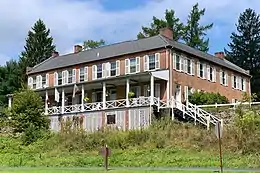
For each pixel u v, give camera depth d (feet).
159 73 137.39
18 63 248.52
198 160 86.74
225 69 175.11
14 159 104.12
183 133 105.81
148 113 126.72
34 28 255.09
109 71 156.46
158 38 153.48
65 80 171.42
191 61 152.25
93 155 102.42
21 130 136.05
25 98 140.87
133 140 107.86
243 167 78.07
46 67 183.32
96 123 137.18
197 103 138.10
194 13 254.47
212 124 114.93
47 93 158.81
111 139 109.60
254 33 264.11
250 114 102.37
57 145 116.78
